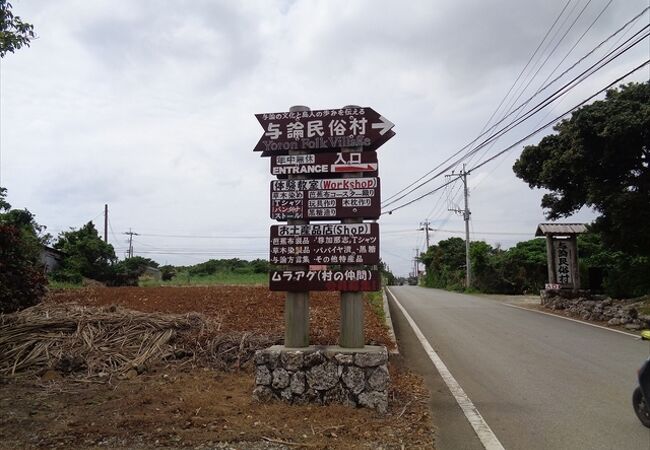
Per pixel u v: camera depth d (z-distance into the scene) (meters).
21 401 6.61
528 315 18.86
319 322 13.32
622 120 15.71
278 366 6.71
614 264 28.48
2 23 6.96
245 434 5.46
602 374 8.88
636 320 15.08
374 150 7.15
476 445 5.51
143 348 9.23
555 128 19.62
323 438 5.46
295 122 7.19
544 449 5.39
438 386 8.14
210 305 16.48
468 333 14.08
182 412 6.14
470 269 41.12
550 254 22.38
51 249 35.69
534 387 8.02
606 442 5.58
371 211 6.92
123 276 38.09
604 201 17.41
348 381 6.55
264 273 50.56
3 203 13.22
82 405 6.46
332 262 6.92
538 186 20.98
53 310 10.85
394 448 5.28
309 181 7.07
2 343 8.89
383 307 18.50
